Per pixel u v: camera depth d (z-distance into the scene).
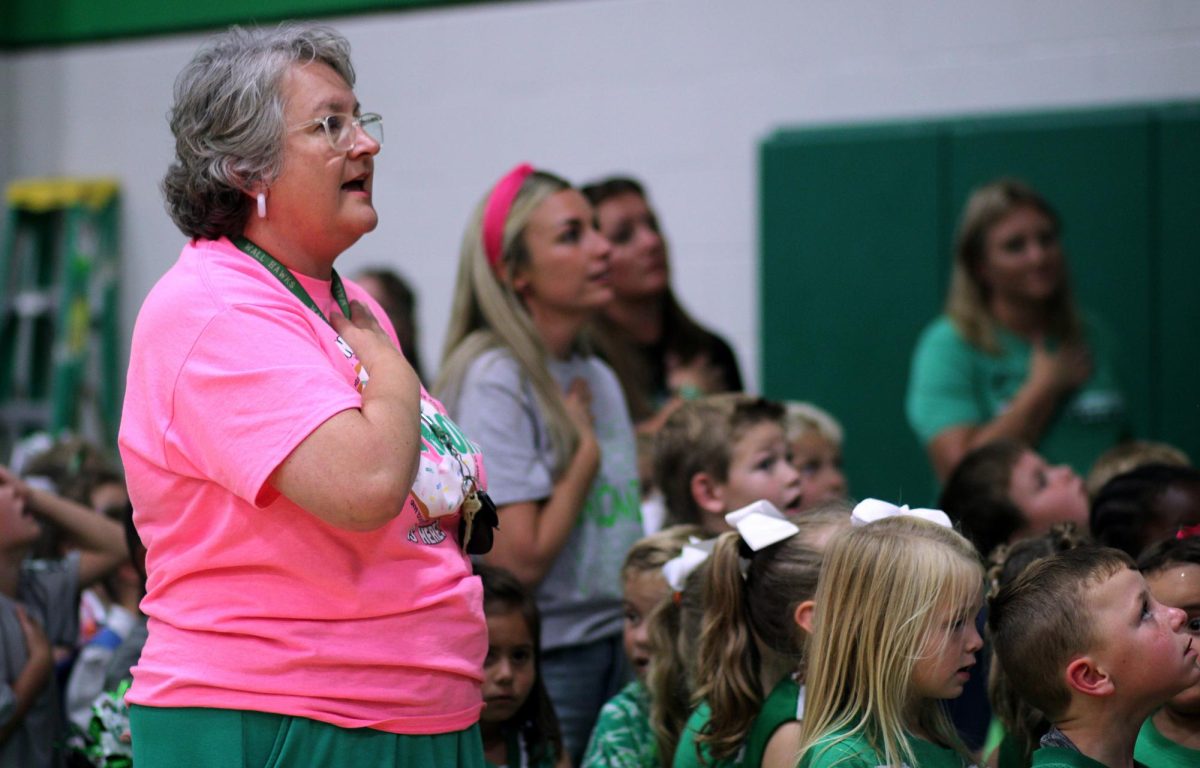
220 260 4.77
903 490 13.93
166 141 18.00
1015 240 12.27
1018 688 5.62
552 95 15.92
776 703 6.06
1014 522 8.20
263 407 4.41
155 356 4.62
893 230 13.97
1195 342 12.80
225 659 4.54
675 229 15.41
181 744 4.55
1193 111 12.84
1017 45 13.80
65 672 8.58
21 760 7.53
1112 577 5.38
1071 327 12.44
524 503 7.45
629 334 10.91
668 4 15.34
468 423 7.62
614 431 8.36
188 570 4.64
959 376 12.40
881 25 14.37
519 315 7.88
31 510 8.18
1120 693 5.30
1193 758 5.91
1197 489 6.96
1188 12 13.12
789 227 14.45
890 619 5.37
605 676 7.95
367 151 4.82
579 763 7.78
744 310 15.13
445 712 4.82
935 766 5.47
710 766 6.24
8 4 18.73
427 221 16.62
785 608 6.08
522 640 6.86
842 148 14.17
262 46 4.77
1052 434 12.47
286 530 4.54
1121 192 13.05
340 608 4.58
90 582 8.46
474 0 16.23
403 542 4.72
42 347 18.66
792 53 14.77
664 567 7.04
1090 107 13.45
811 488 9.41
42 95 18.67
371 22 16.78
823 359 14.30
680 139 15.34
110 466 10.70
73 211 17.91
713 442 7.99
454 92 16.41
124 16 18.03
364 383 4.77
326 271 5.04
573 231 7.99
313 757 4.54
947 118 14.00
